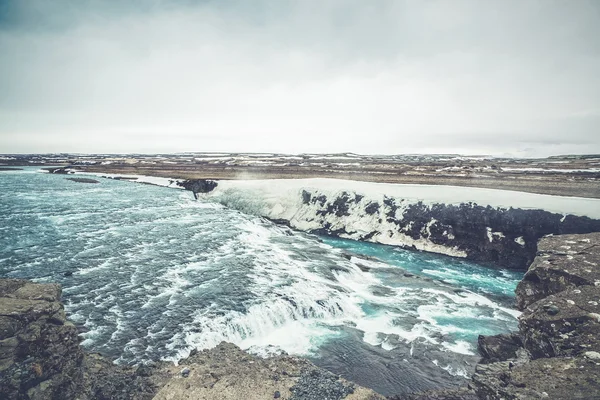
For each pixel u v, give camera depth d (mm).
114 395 10922
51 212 44562
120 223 40031
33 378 9688
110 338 15898
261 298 20547
